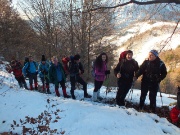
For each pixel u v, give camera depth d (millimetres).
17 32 29141
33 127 6016
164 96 11453
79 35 19328
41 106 7086
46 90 11273
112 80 14914
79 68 9594
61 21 18250
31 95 8102
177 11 6020
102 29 17938
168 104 9125
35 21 23125
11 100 7840
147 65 7262
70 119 6160
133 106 8297
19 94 8359
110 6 6324
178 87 6801
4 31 29391
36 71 11906
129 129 5723
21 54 28531
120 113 6570
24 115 6703
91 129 5625
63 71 9766
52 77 9727
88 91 11180
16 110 7055
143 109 7895
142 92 7609
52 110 6742
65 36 20578
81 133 5516
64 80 9820
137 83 18234
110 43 21000
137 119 6332
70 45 20469
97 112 6402
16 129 6125
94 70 8859
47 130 5770
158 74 7207
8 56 28750
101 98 9297
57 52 21375
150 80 7316
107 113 6406
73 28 18469
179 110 6684
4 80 12953
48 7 22156
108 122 5891
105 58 8727
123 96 8164
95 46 20500
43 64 11523
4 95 8375
